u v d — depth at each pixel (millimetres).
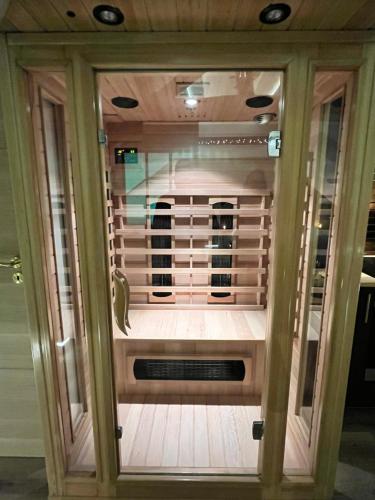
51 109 1339
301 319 1551
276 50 1021
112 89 1394
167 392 2076
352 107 1082
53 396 1339
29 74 1096
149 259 2326
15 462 1624
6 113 1080
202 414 1913
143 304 2389
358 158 1103
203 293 2398
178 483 1419
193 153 2148
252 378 2021
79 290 1596
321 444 1356
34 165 1147
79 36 1016
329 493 1406
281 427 1336
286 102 1068
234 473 1463
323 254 1434
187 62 1044
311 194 1419
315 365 1508
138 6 869
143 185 2191
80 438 1614
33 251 1197
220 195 2244
